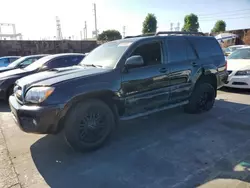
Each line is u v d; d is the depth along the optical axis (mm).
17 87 3701
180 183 2654
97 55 4344
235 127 4367
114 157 3332
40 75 3654
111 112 3676
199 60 4961
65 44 23625
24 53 21891
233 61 7836
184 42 4809
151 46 4184
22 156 3449
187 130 4277
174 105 4590
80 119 3336
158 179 2750
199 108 5191
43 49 22656
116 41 4484
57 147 3729
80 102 3367
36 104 3154
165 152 3428
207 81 5320
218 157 3230
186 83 4684
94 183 2723
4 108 6379
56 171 3016
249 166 2967
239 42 26203
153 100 4137
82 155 3428
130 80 3740
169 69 4305
